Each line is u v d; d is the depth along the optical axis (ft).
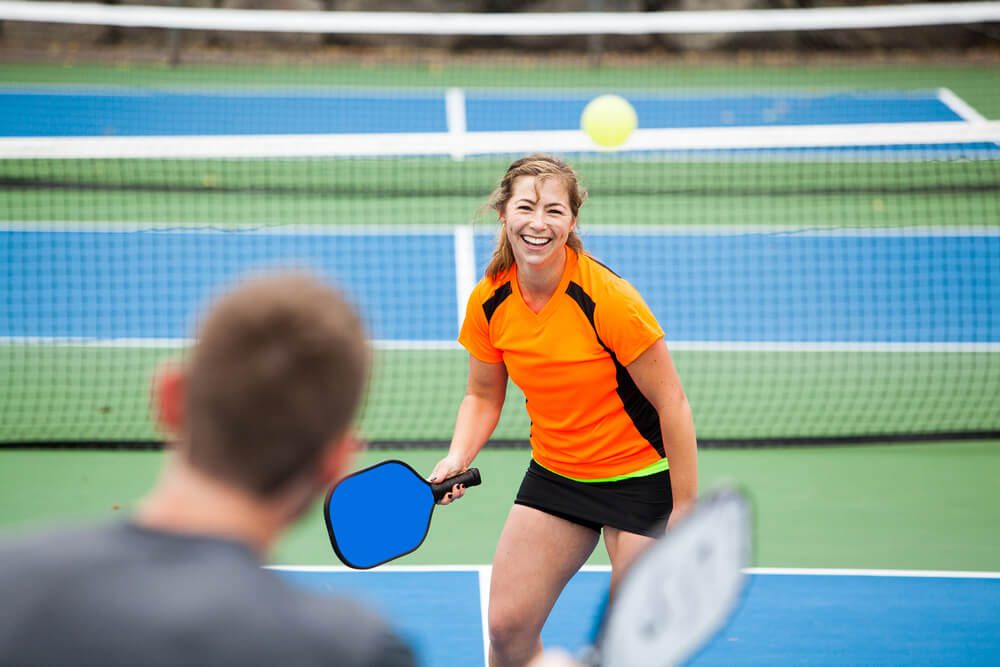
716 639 44.91
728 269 95.96
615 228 104.37
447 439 66.13
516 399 74.23
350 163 119.65
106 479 60.44
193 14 110.63
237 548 12.37
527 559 34.55
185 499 12.57
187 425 12.72
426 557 52.54
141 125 126.21
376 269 93.81
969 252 99.14
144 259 94.22
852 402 72.64
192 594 11.83
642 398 33.58
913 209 108.78
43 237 97.60
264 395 12.39
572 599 48.78
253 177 114.73
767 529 55.47
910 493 59.93
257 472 12.53
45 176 112.27
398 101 138.92
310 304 12.85
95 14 110.22
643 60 159.84
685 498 33.04
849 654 43.98
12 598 11.87
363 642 12.14
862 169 119.65
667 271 95.61
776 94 143.02
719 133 67.05
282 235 100.01
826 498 59.31
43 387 72.43
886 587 49.60
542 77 151.94
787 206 109.70
